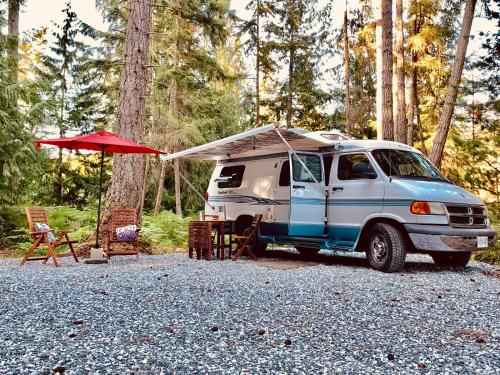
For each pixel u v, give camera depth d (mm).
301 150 9352
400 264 7570
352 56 23688
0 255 10352
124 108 10703
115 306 4848
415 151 8875
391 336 3977
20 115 12562
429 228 7363
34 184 14000
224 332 3996
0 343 3609
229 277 6816
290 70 25719
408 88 22438
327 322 4375
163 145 19156
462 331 4152
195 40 19891
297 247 10812
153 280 6434
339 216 8672
